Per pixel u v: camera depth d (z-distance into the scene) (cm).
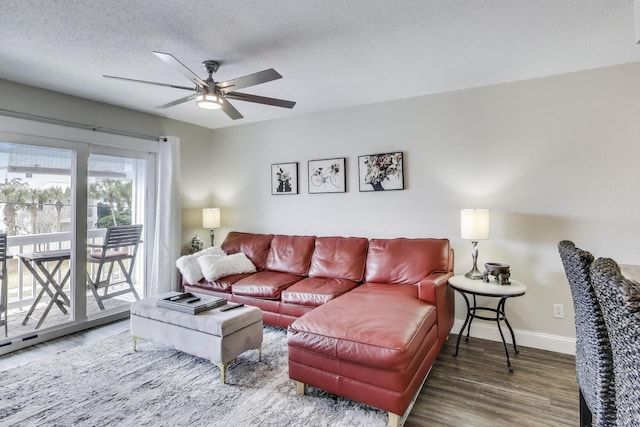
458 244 322
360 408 196
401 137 349
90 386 222
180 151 434
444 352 276
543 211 287
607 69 265
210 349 228
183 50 238
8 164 292
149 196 406
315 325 206
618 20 202
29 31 212
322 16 197
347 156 380
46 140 311
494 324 303
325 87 316
